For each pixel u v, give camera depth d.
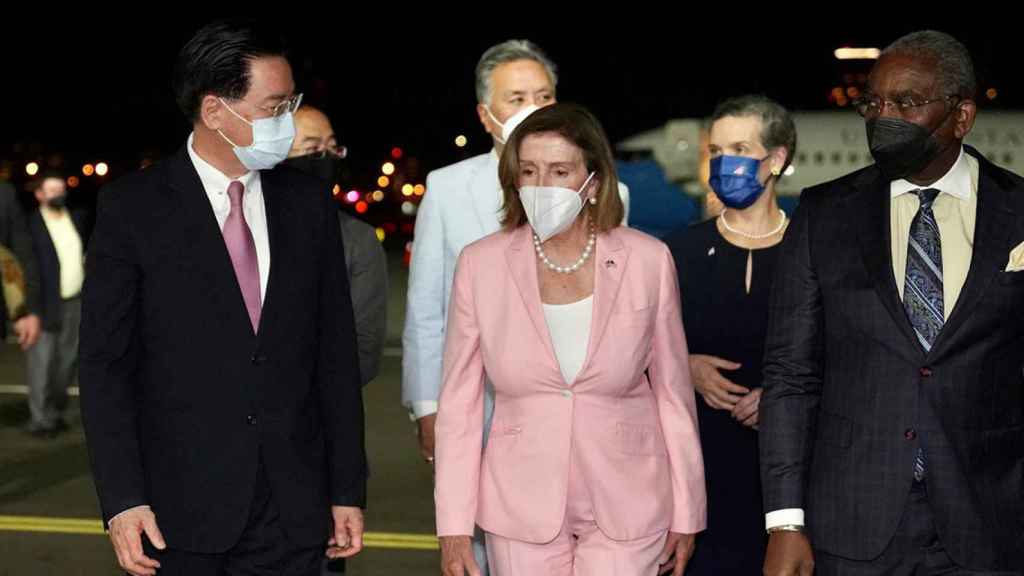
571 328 3.71
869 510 3.38
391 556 6.98
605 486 3.65
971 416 3.35
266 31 3.56
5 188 9.10
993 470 3.37
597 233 3.72
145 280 3.54
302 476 3.64
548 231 3.60
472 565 3.72
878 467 3.37
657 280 3.74
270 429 3.59
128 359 3.57
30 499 8.18
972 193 3.42
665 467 3.75
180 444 3.55
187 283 3.54
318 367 3.76
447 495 3.74
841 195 3.50
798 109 39.78
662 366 3.78
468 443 3.76
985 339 3.34
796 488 3.49
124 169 43.25
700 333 4.51
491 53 4.80
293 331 3.62
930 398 3.34
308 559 3.69
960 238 3.40
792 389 3.53
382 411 10.92
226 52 3.50
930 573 3.40
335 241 3.74
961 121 3.34
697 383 4.46
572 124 3.63
